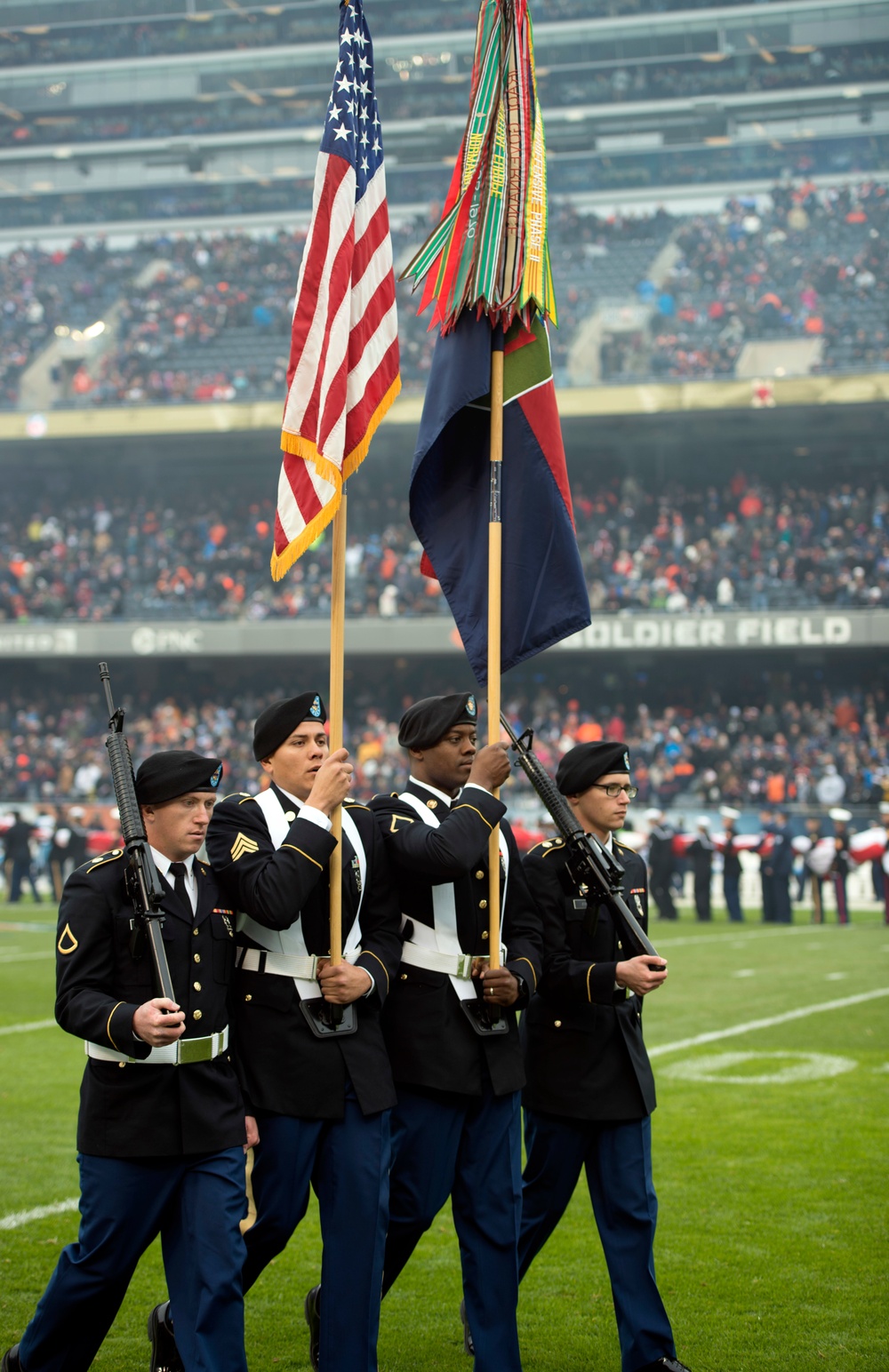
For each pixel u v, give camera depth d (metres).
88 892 5.98
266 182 67.00
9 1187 10.34
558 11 62.91
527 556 7.56
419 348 55.78
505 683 55.41
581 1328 7.73
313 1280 8.66
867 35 60.12
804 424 52.22
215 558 56.56
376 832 6.78
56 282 64.50
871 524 51.69
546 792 7.29
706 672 53.56
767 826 35.97
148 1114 5.84
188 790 6.05
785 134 61.69
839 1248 8.91
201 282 62.16
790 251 57.03
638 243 60.19
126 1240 5.87
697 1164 11.00
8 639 54.75
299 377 7.30
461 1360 7.28
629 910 7.04
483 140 7.64
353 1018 6.39
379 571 54.03
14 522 60.94
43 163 68.56
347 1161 6.23
